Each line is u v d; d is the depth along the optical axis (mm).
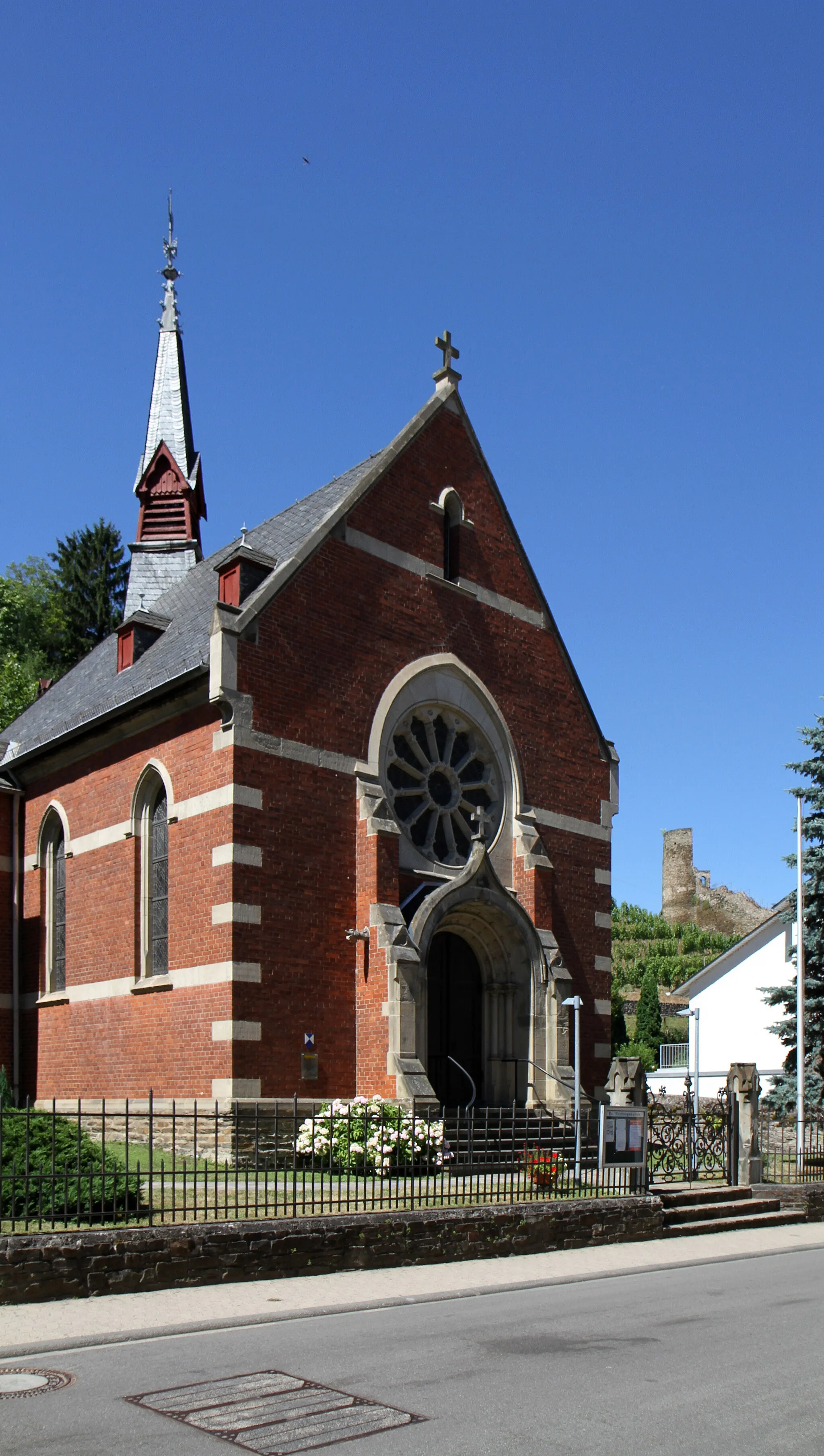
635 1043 59312
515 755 26734
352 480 26422
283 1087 20609
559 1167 17953
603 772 29312
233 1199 15781
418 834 24625
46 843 26781
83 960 24453
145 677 24828
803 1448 7688
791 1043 30734
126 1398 8641
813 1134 28328
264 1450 7496
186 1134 20625
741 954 48719
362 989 22078
